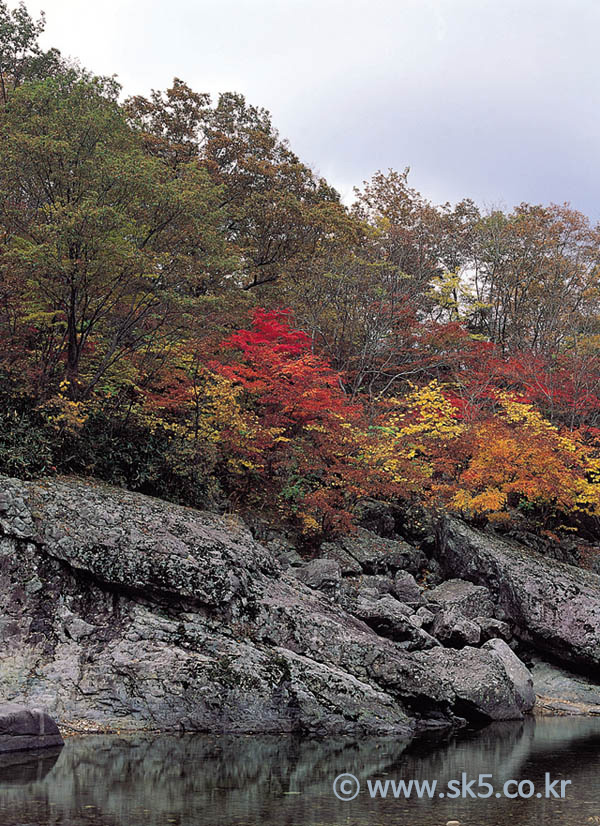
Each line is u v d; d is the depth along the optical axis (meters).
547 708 15.96
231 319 20.23
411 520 22.42
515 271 34.50
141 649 12.84
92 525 14.24
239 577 14.51
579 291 33.72
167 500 18.14
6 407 16.80
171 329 18.86
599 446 25.25
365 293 27.58
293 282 28.05
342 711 12.73
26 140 16.28
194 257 18.52
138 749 10.58
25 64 26.52
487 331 35.31
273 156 32.12
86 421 17.95
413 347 28.84
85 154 17.08
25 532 13.66
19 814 7.25
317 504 19.53
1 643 12.56
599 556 23.53
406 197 38.09
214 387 19.27
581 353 27.69
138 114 30.47
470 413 24.59
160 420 18.80
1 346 17.69
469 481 21.64
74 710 12.02
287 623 14.22
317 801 8.10
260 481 21.58
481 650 15.42
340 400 20.70
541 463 21.19
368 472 20.14
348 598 16.61
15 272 16.39
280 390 20.00
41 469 15.83
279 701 12.61
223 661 12.80
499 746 11.67
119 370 18.78
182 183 18.14
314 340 26.81
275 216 29.20
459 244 36.84
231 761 9.98
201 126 31.28
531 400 27.00
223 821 7.22
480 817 7.71
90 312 18.16
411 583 18.67
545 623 18.72
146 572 13.75
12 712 10.54
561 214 35.28
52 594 13.41
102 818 7.18
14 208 17.20
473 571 20.39
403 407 26.14
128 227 17.11
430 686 13.95
